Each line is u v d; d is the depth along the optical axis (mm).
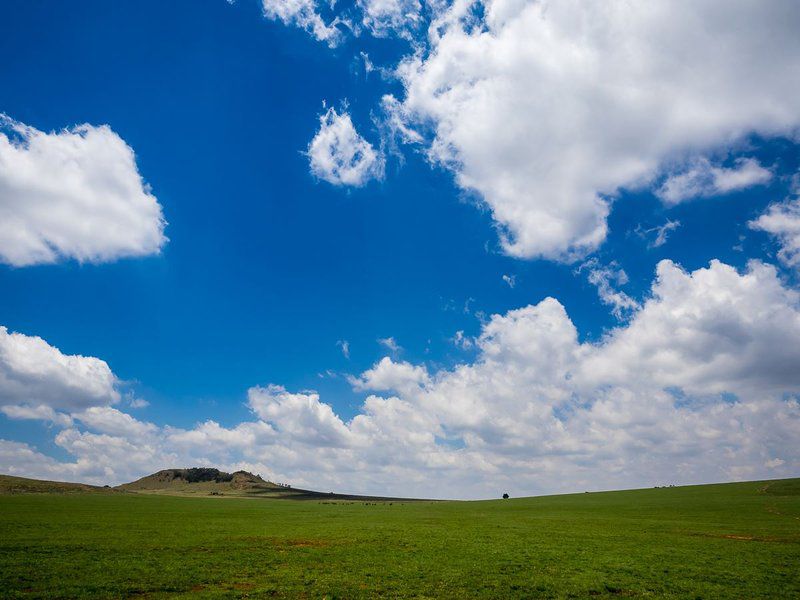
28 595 27797
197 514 101000
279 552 45875
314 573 35906
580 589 32531
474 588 32188
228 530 66562
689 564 41469
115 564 37125
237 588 30938
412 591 30984
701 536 62969
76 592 28609
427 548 49969
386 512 119375
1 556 39094
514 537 60781
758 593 32219
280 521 85125
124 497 181250
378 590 31109
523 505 145750
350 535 61625
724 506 109250
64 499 141500
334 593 29938
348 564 39875
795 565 41594
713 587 33562
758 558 44875
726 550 49781
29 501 122562
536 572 37688
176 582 31969
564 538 59875
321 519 92250
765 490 141000
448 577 35312
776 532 66312
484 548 50250
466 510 127688
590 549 50062
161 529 65250
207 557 41844
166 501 163750
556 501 158375
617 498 153500
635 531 68750
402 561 41719
